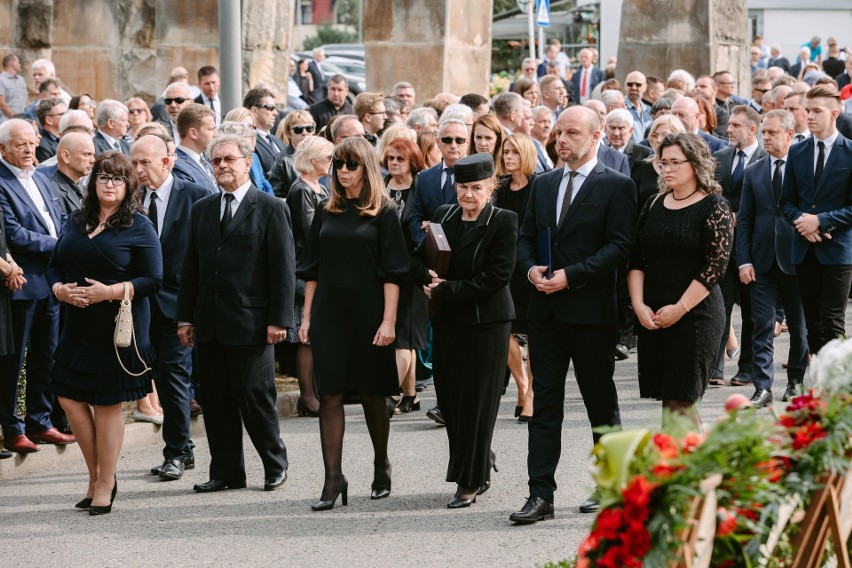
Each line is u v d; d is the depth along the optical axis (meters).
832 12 74.69
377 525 15.53
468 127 24.02
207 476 18.31
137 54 40.66
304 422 21.97
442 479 17.78
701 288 14.92
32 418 19.28
